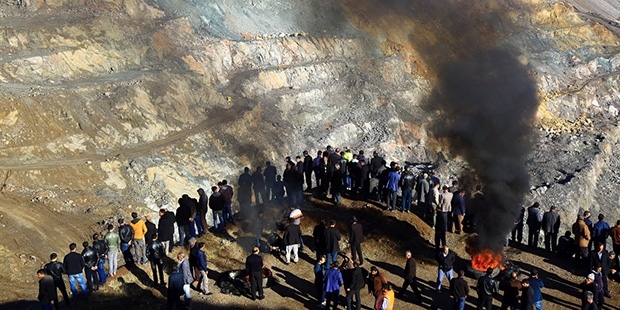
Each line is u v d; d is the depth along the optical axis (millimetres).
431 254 19719
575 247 19016
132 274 17016
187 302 15344
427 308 16641
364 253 19547
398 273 18547
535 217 19953
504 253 19828
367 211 21766
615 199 39844
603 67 58875
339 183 21828
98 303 15664
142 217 21625
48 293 14234
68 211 20516
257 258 16203
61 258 18047
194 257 16234
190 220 18672
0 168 21094
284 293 17031
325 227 17438
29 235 18469
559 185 36844
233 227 20516
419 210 22484
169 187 24172
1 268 16828
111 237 16562
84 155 23891
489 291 15359
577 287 17875
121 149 25359
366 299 17000
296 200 21750
